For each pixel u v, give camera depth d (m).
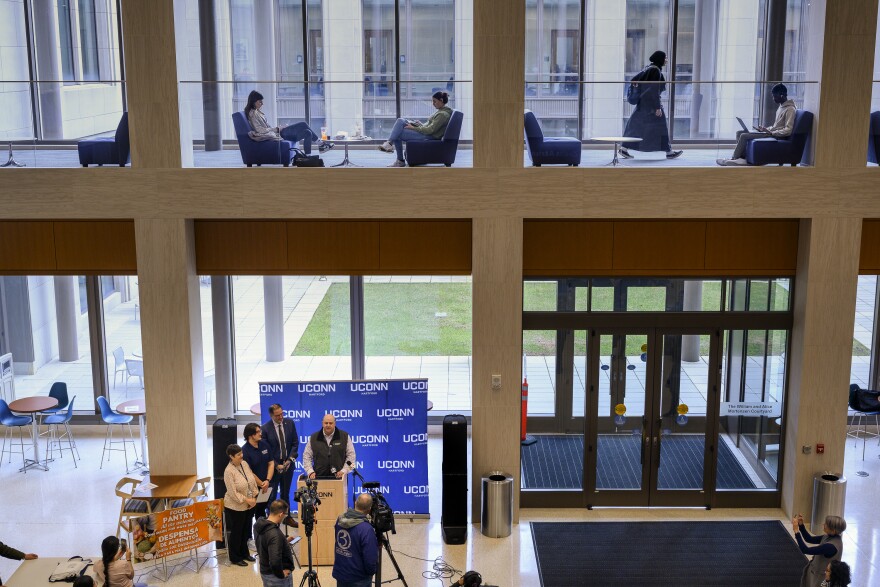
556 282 11.41
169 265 11.15
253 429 10.49
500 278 11.10
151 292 11.20
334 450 10.67
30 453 13.57
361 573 8.84
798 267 11.27
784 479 11.72
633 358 11.58
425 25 14.37
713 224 11.19
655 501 11.86
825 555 8.72
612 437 11.77
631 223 11.20
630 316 11.45
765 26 13.98
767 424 11.75
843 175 10.81
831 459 11.37
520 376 11.28
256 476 10.48
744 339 11.59
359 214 11.07
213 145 11.25
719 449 11.78
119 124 11.16
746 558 10.48
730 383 11.67
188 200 11.02
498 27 10.58
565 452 11.84
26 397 13.77
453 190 10.97
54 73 14.13
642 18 14.12
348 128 11.46
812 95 10.92
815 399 11.24
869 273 11.27
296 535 10.81
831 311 11.07
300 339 14.22
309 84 11.34
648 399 11.64
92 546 10.70
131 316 14.16
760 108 11.12
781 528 11.25
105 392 14.32
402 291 14.04
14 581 8.61
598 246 11.26
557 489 11.84
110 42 14.12
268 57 14.34
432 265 11.43
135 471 12.91
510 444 11.39
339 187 11.00
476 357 11.24
